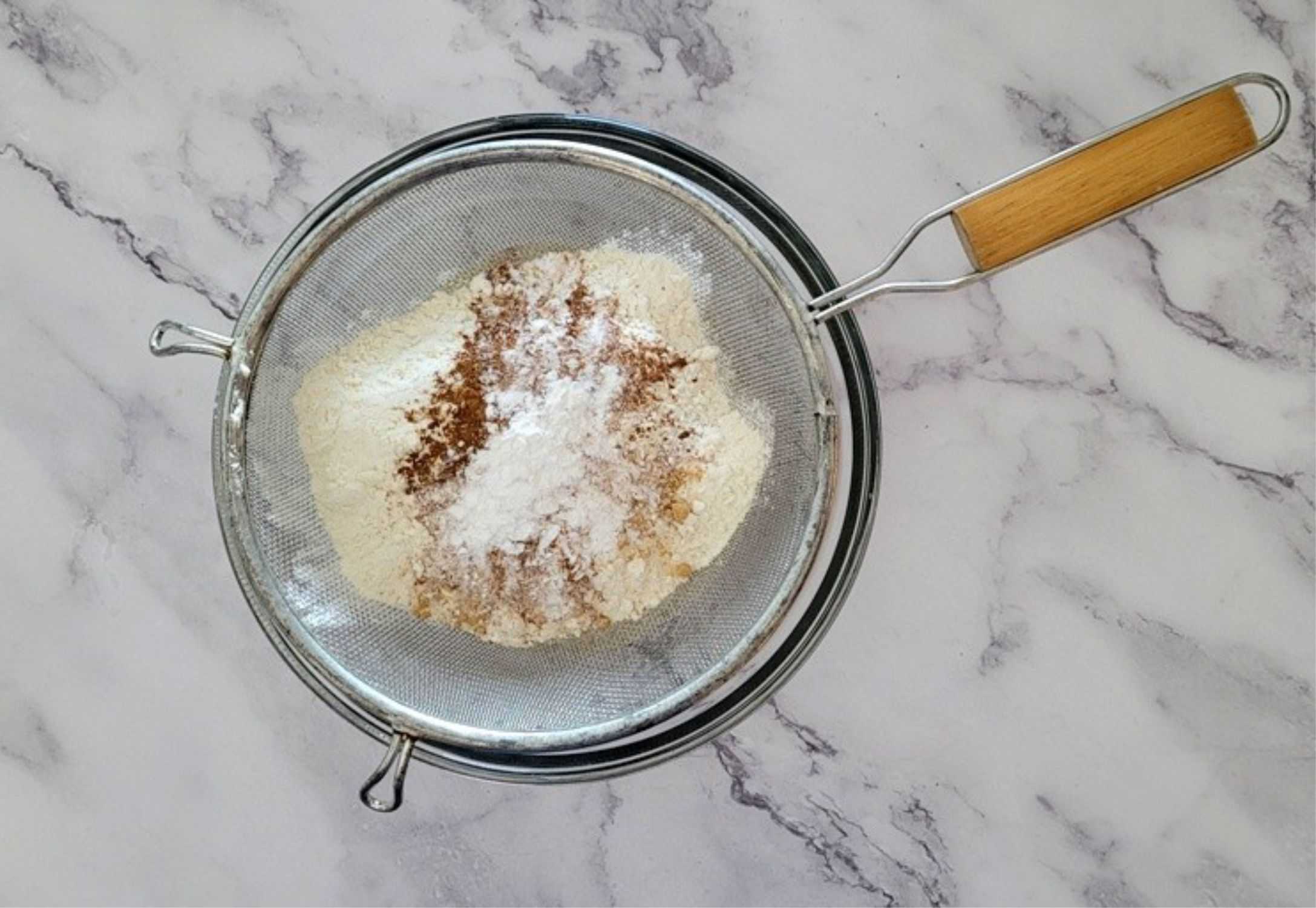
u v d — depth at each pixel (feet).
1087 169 1.45
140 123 1.75
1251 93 1.72
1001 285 1.74
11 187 1.75
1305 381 1.73
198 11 1.74
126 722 1.78
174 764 1.79
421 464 1.54
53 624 1.78
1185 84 1.72
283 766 1.79
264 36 1.75
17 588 1.77
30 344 1.77
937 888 1.77
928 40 1.73
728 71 1.74
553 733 1.50
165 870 1.79
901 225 1.74
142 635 1.78
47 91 1.75
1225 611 1.75
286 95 1.75
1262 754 1.75
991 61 1.73
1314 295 1.73
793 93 1.74
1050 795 1.77
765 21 1.74
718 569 1.60
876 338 1.75
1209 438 1.74
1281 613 1.75
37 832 1.79
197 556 1.77
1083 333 1.74
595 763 1.61
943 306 1.75
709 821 1.79
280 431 1.58
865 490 1.60
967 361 1.75
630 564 1.55
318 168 1.75
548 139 1.64
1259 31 1.71
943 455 1.76
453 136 1.63
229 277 1.75
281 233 1.75
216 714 1.78
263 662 1.78
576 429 1.53
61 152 1.75
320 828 1.79
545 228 1.61
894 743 1.77
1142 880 1.76
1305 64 1.71
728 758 1.78
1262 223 1.73
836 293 1.49
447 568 1.55
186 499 1.77
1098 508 1.75
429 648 1.61
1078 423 1.75
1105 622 1.76
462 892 1.80
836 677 1.77
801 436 1.56
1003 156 1.73
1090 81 1.73
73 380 1.77
